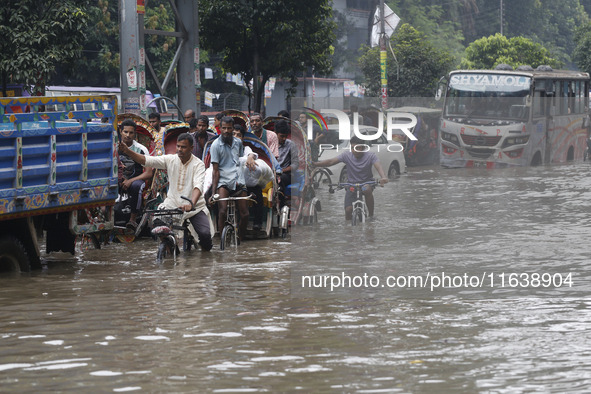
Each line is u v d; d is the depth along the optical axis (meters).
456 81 33.28
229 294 12.34
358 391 7.42
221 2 41.34
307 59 43.50
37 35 30.77
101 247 19.11
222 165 19.12
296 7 42.38
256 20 42.09
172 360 8.57
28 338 9.66
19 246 14.92
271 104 81.38
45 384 7.82
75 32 32.03
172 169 17.66
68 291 12.90
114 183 16.73
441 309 10.71
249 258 16.73
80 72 56.78
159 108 49.44
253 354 8.74
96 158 16.39
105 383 7.80
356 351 8.79
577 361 8.30
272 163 20.27
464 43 111.81
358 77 90.38
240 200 19.16
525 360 8.35
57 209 15.42
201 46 43.81
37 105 14.88
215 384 7.70
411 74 62.41
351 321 10.20
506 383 7.60
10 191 14.20
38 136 14.83
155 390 7.55
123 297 12.28
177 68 34.69
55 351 9.04
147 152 20.53
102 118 16.52
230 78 61.62
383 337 9.38
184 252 17.97
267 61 42.19
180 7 34.31
